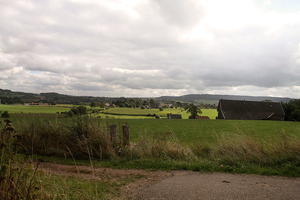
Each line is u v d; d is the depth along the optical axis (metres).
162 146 8.09
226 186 4.36
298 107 68.44
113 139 8.21
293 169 5.50
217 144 8.18
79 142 7.95
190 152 7.81
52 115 11.84
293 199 3.54
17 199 2.81
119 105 132.62
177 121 47.69
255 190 4.04
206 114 119.38
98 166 6.65
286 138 7.09
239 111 73.25
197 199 3.67
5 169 2.96
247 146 7.11
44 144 8.51
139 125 36.41
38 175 3.76
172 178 5.24
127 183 4.91
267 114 72.06
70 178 5.21
